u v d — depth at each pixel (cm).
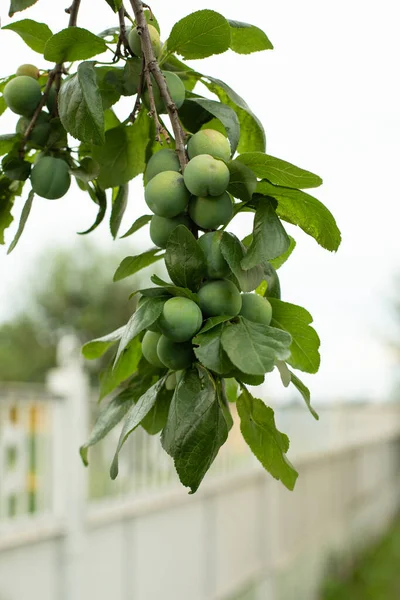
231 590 423
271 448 83
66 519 283
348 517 681
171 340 76
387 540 773
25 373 1072
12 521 260
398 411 1002
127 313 1037
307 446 589
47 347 1081
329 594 570
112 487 325
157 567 349
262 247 76
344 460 684
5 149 95
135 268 89
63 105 83
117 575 316
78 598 283
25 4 93
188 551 380
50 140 94
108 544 311
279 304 82
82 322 1034
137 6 85
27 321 1079
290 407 553
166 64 92
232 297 76
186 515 381
